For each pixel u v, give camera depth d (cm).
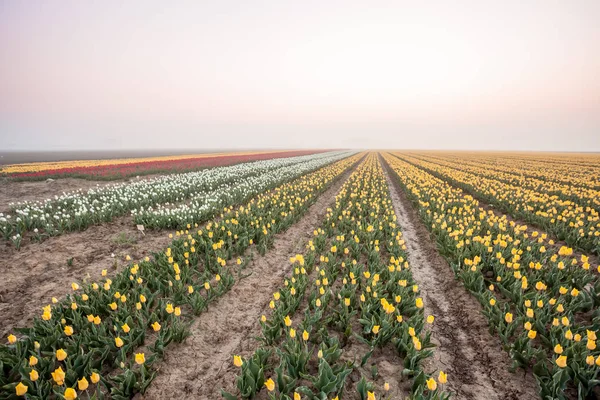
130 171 2269
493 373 377
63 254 721
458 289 586
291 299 496
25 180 1817
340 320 455
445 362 401
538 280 523
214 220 931
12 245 749
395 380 365
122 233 859
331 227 916
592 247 704
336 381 319
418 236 960
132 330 396
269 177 1939
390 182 2191
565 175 2389
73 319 414
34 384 320
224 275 571
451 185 1939
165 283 543
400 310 489
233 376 380
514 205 1171
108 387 341
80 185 1753
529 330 367
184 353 417
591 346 328
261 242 764
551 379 336
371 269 604
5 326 455
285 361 356
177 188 1448
